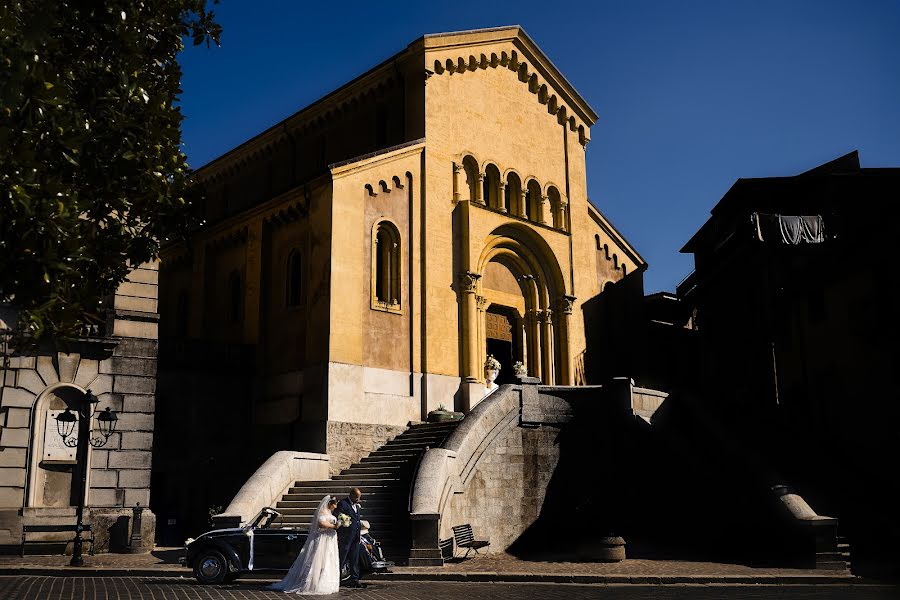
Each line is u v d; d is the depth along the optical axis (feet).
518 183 103.45
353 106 102.47
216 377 84.99
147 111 34.71
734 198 106.22
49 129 28.84
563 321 104.94
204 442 82.79
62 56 33.19
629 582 49.19
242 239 95.04
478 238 95.61
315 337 79.71
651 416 78.13
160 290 111.34
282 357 84.94
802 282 96.32
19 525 61.52
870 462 83.10
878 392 82.23
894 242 79.51
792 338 100.73
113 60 34.30
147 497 66.54
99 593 42.29
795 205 100.63
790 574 51.19
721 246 108.47
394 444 80.28
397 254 87.61
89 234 35.45
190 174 41.52
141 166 34.76
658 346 133.08
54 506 63.36
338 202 81.46
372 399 81.05
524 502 71.26
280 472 68.54
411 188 90.07
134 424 67.10
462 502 65.26
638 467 72.54
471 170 97.71
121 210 35.99
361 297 81.97
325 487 69.77
